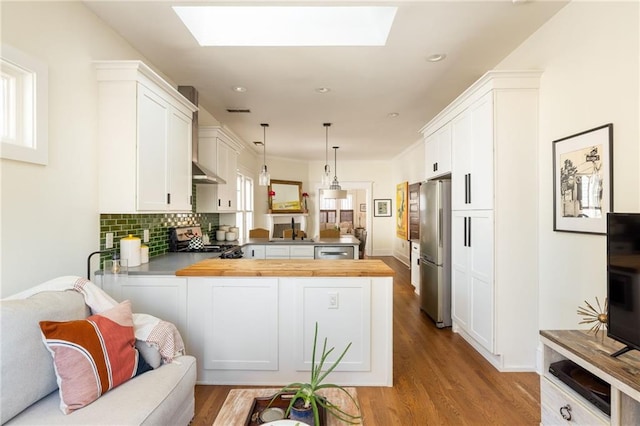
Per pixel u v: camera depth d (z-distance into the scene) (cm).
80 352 142
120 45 264
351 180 895
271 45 278
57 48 201
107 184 238
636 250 139
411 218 702
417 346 316
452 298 350
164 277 237
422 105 433
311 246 438
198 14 269
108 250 251
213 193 430
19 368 130
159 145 270
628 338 142
